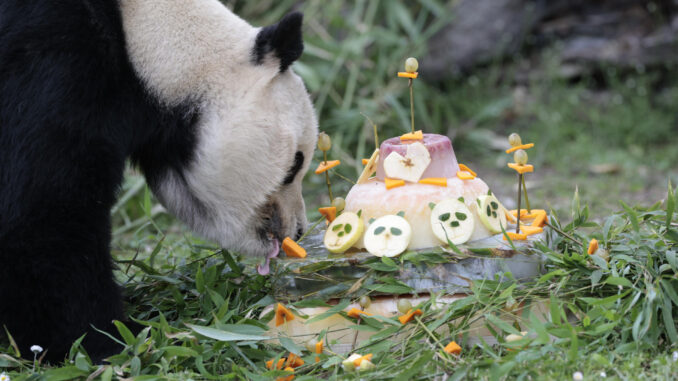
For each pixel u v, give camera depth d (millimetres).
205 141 3801
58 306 3705
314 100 6109
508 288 3631
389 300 3721
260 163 3811
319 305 3693
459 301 3662
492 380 3479
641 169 5594
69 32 3680
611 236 3855
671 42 6535
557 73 6746
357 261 3705
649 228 3844
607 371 3525
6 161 3672
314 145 3906
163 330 3676
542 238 3770
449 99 6734
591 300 3621
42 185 3660
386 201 3752
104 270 3752
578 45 6902
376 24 6934
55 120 3654
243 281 3938
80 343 3717
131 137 3775
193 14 3816
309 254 3779
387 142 3836
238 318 3779
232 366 3629
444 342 3662
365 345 3654
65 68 3668
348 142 5691
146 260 4160
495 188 5391
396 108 5836
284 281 3742
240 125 3785
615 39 6805
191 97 3799
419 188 3758
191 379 3570
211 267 3889
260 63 3807
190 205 3900
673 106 6387
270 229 3900
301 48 3822
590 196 5004
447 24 6984
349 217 3760
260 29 3855
